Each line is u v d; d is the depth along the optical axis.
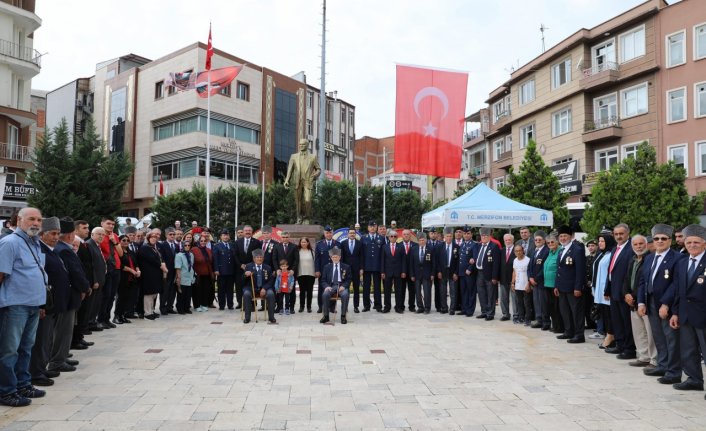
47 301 5.71
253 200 31.48
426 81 16.80
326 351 7.84
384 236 12.86
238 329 9.77
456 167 16.83
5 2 28.28
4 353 5.17
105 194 25.58
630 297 7.11
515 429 4.55
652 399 5.51
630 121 24.39
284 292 11.36
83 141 25.66
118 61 45.78
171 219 29.95
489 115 38.22
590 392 5.76
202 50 39.06
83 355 7.48
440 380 6.21
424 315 12.13
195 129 38.84
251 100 42.94
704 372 7.04
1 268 5.13
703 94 21.81
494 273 11.39
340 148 56.06
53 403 5.22
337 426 4.59
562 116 28.22
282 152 45.81
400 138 16.61
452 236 12.67
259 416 4.85
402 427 4.58
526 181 19.69
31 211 5.49
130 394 5.55
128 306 10.66
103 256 8.64
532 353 7.88
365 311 12.79
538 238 10.31
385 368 6.79
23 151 29.67
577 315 8.84
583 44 26.44
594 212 17.09
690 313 5.83
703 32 21.86
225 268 12.44
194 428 4.52
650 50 23.58
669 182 16.25
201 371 6.56
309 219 17.27
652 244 7.90
